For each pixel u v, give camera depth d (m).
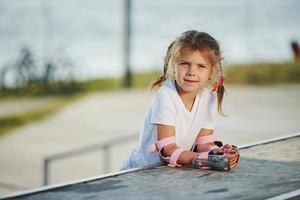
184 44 2.88
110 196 2.44
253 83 15.98
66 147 10.10
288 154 3.18
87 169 8.66
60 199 2.40
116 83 17.39
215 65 2.93
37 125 12.05
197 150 3.12
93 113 12.98
